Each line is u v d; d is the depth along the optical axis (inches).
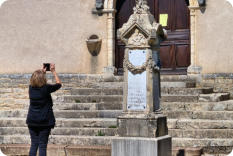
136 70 378.9
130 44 381.1
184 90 534.9
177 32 636.7
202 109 495.2
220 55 605.6
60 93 616.7
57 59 669.3
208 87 585.0
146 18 378.0
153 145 367.2
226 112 473.4
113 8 649.6
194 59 616.7
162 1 642.8
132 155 372.2
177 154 415.8
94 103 526.3
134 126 375.6
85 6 660.7
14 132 493.0
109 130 470.3
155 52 389.1
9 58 682.2
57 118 508.4
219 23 606.2
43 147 366.6
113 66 649.0
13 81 636.1
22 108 600.7
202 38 613.9
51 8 671.1
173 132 453.4
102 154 429.1
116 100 537.3
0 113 534.3
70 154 435.5
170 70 639.8
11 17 681.6
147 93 377.1
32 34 676.7
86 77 642.8
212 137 446.3
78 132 474.9
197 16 616.1
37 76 370.0
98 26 655.1
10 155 457.1
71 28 665.0
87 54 659.4
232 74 591.5
